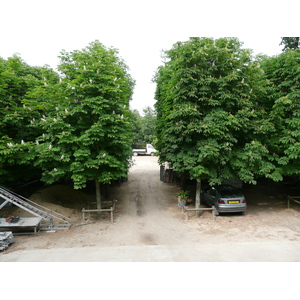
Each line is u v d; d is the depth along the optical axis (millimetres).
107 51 9109
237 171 9320
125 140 9234
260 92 9273
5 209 9930
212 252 6449
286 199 12508
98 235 7840
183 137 9055
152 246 6906
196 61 8789
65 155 8227
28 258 6098
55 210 9969
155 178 19672
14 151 7656
